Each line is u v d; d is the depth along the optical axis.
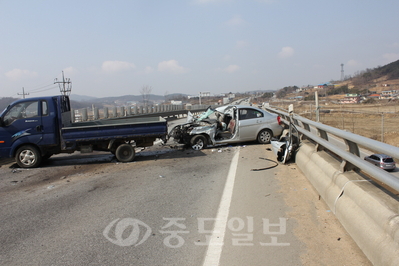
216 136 11.87
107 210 5.49
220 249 3.90
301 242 3.98
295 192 5.99
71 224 4.91
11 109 9.54
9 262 3.76
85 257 3.81
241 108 11.87
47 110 9.64
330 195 4.76
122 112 30.20
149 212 5.31
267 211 5.11
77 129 9.62
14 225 4.97
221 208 5.35
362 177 4.48
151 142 10.34
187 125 12.02
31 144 9.62
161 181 7.38
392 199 3.53
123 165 9.57
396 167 7.29
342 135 4.74
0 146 9.45
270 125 12.00
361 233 3.51
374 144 3.54
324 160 5.84
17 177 8.45
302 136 8.59
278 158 8.79
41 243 4.26
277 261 3.55
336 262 3.45
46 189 7.08
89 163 10.12
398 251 2.82
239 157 9.85
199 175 7.81
